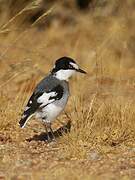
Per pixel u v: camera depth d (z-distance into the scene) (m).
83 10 24.12
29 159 11.67
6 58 18.30
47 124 13.02
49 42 21.11
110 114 13.50
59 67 12.89
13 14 20.95
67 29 23.42
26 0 21.47
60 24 23.83
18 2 21.38
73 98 15.02
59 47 21.44
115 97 15.74
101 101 15.33
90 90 16.73
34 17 22.61
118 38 20.00
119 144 12.62
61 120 14.41
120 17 21.36
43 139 13.12
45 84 12.66
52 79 12.80
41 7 22.41
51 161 11.56
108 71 18.03
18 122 13.91
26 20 21.75
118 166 11.27
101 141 12.59
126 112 13.45
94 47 19.19
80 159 11.70
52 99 12.44
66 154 11.91
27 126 13.99
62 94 12.60
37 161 11.55
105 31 20.80
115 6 22.14
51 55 20.12
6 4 21.05
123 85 17.45
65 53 20.66
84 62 19.11
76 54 20.34
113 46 20.17
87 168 11.11
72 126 13.16
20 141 12.93
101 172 10.88
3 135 13.25
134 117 13.28
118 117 13.40
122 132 12.89
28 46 19.86
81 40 21.88
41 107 12.39
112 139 12.73
